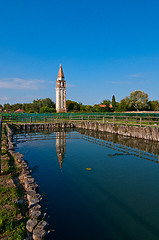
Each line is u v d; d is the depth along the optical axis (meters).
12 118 32.62
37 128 29.45
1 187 5.77
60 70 98.38
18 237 3.50
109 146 14.43
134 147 13.80
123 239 4.03
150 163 9.62
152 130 15.67
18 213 4.46
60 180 7.38
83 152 12.36
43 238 3.59
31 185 5.84
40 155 11.62
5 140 13.79
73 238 4.04
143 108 62.00
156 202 5.61
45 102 98.50
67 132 25.16
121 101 65.06
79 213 5.02
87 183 7.04
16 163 8.51
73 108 102.69
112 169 8.70
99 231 4.29
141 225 4.52
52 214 4.95
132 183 7.02
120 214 4.98
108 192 6.29
